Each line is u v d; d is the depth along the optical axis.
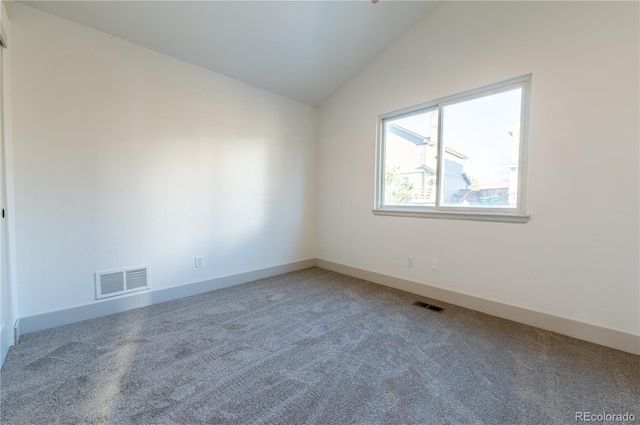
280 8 2.54
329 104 4.11
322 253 4.30
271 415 1.38
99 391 1.53
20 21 2.07
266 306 2.77
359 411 1.41
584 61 2.10
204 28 2.58
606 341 2.05
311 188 4.29
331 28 2.89
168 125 2.83
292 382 1.63
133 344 2.02
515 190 2.51
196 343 2.05
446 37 2.86
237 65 3.13
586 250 2.13
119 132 2.54
